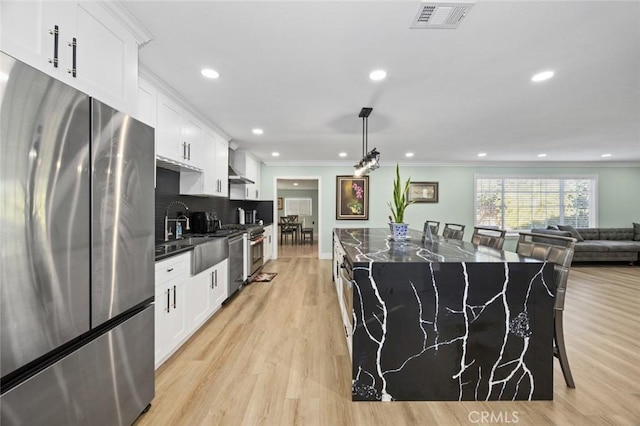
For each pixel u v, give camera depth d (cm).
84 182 116
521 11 154
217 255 312
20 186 91
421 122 355
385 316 176
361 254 203
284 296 380
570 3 148
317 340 253
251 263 449
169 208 318
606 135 417
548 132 402
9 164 88
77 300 113
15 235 90
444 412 166
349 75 229
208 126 352
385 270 176
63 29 121
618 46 188
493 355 177
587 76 231
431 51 194
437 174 675
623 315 308
